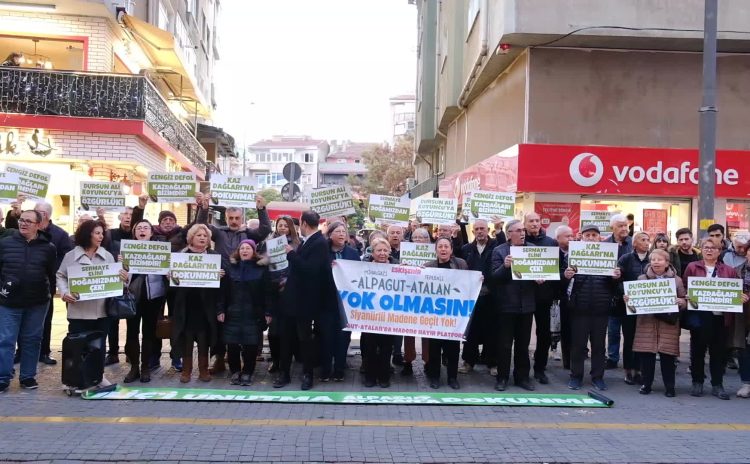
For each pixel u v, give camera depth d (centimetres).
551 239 814
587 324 774
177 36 2356
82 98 1450
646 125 1359
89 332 703
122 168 1628
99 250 717
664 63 1366
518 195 1459
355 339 1072
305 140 10494
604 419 653
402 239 971
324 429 602
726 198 1324
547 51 1359
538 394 746
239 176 873
